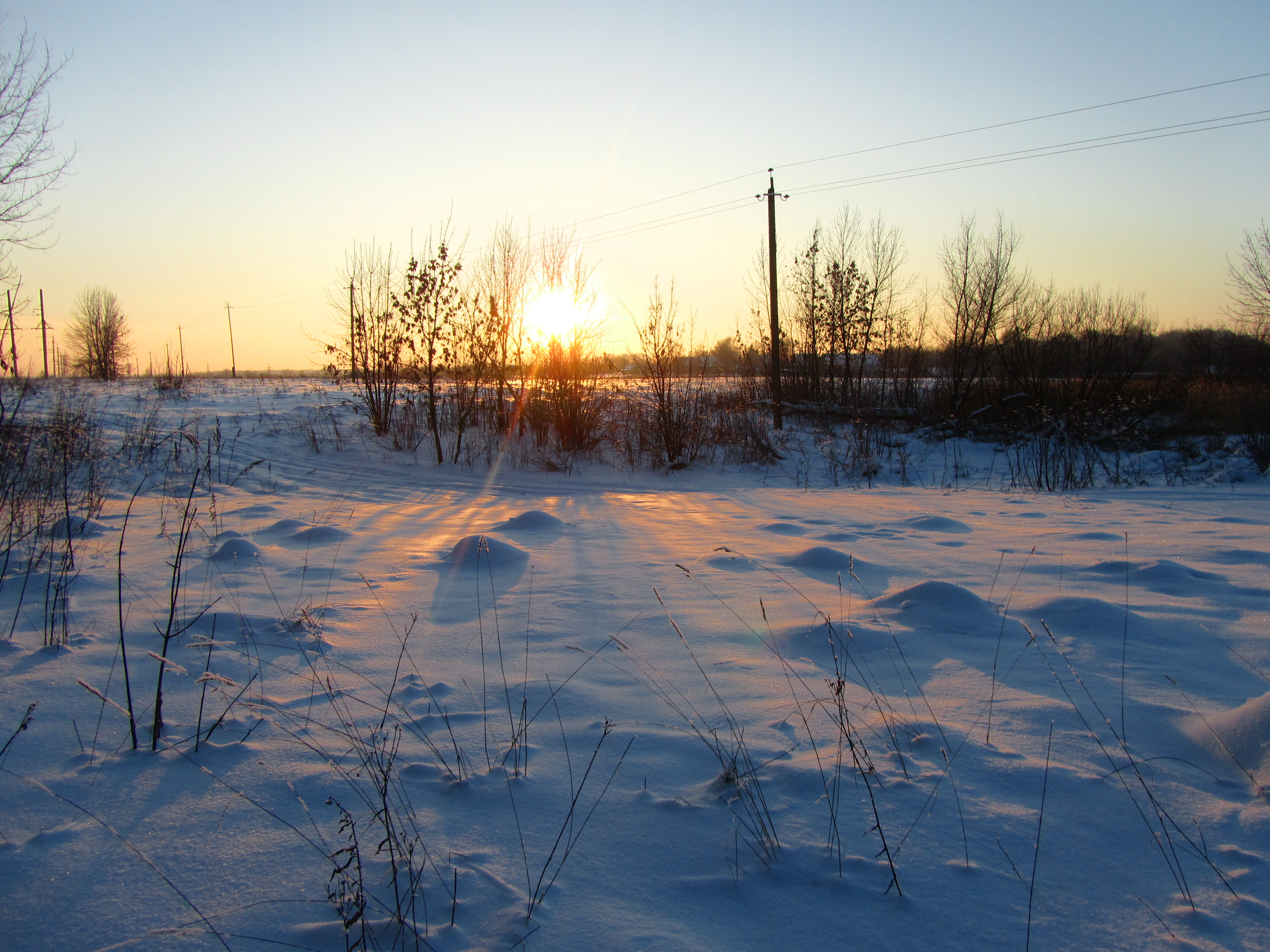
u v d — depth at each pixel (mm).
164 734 2789
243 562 5484
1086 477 11836
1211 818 2287
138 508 7941
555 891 1951
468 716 2973
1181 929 1839
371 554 5953
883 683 3314
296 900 1913
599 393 15430
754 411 17531
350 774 2520
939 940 1797
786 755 2650
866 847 2141
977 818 2287
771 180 18391
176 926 1813
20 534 5461
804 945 1772
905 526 7355
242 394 23125
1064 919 1871
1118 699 3123
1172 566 5043
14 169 11984
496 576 5223
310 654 3629
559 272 14664
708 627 4070
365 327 16094
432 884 1981
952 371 20703
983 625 4020
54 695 3100
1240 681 3289
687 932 1810
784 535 6906
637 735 2812
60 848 2109
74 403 15141
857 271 21094
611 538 6734
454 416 16172
